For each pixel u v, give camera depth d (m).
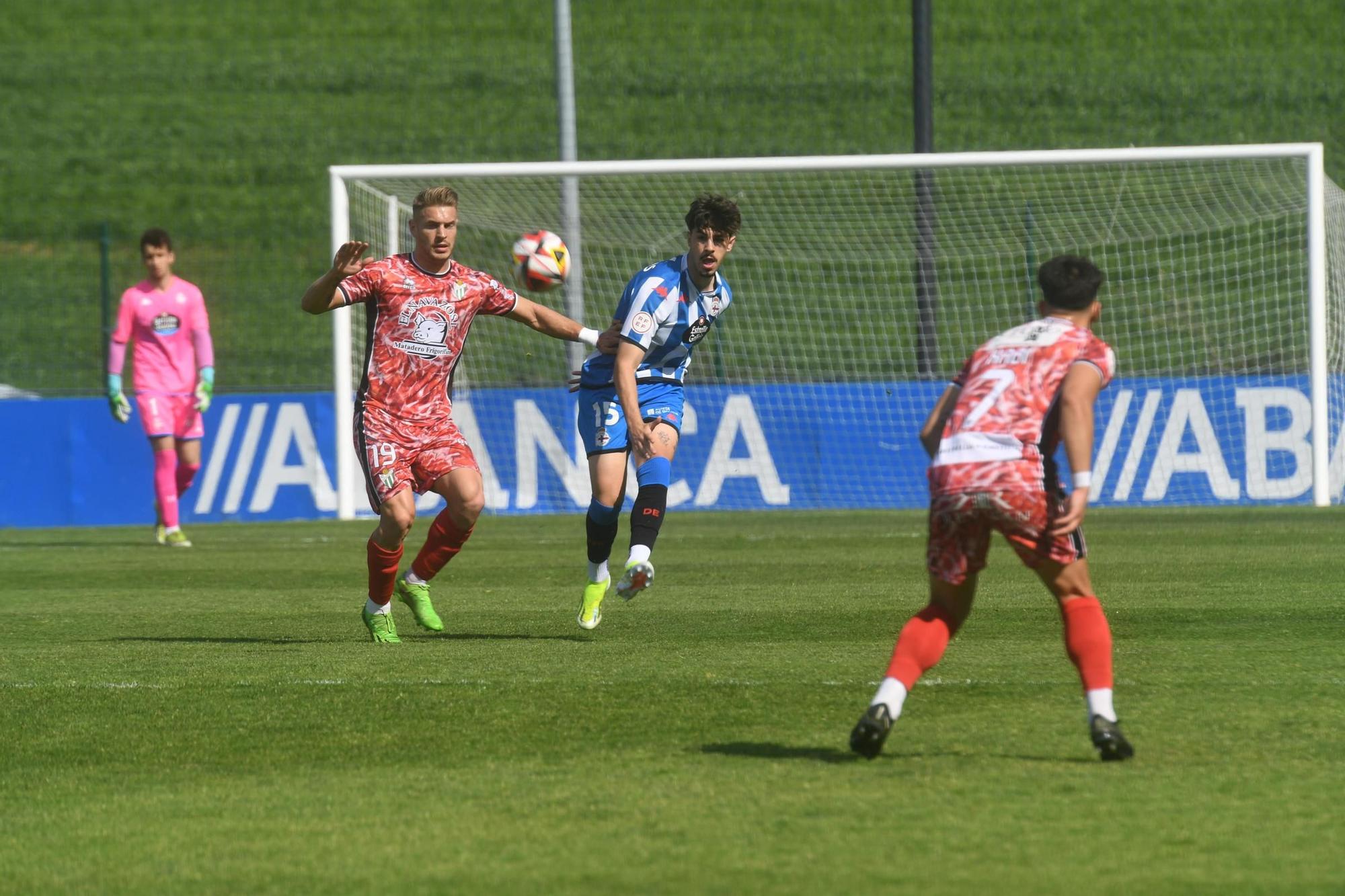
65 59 116.94
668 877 11.36
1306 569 31.94
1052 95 101.06
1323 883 11.05
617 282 66.94
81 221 92.56
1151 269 66.50
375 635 23.70
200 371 44.28
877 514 51.53
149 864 12.08
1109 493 51.84
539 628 25.39
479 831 12.75
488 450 54.34
